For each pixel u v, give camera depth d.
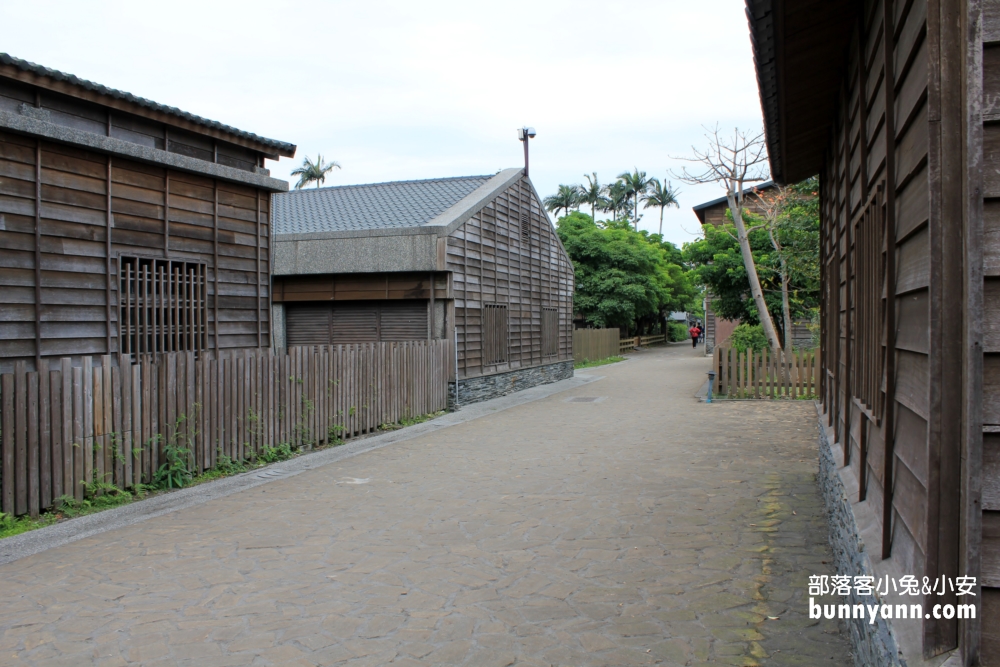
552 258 22.12
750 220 23.98
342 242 15.27
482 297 16.77
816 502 6.76
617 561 5.17
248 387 8.92
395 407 12.53
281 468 8.76
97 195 8.45
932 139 2.12
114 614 4.28
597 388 19.55
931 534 2.13
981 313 1.95
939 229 2.11
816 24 4.51
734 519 6.22
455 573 4.96
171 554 5.41
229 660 3.68
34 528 6.07
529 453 9.72
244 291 10.69
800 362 16.22
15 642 3.91
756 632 3.94
